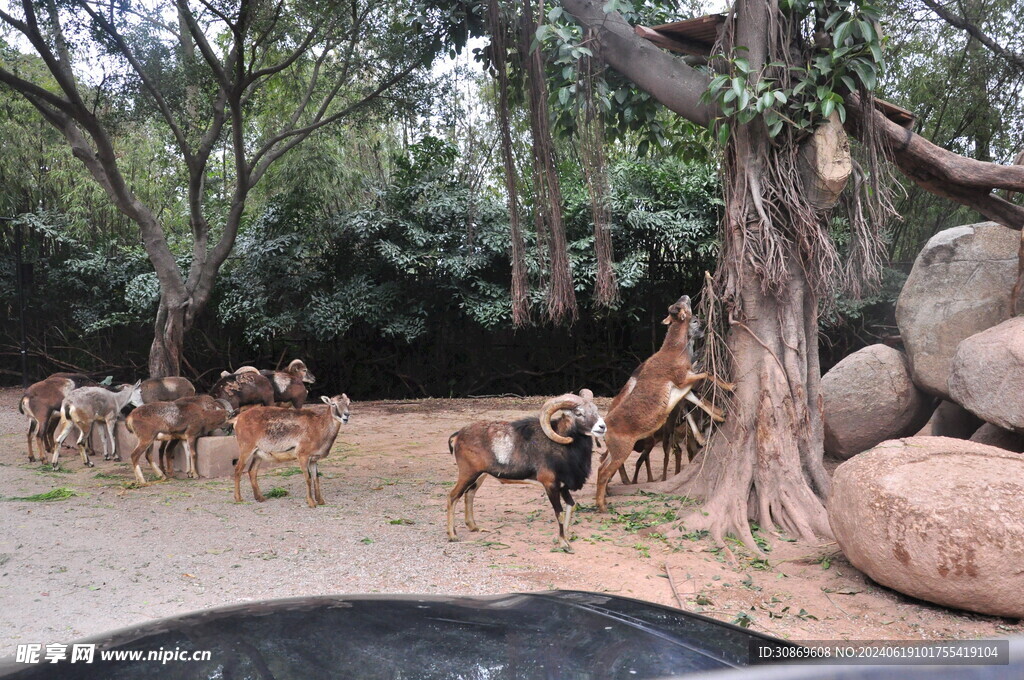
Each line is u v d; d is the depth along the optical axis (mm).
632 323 20891
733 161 7918
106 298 23297
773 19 7363
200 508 8430
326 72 18234
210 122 16750
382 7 15484
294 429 8445
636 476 9398
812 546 6871
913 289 10102
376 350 22172
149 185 23547
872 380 10195
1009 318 8711
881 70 7219
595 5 8617
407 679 1467
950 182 8258
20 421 16484
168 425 9891
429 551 6684
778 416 7551
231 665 1509
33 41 13289
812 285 7672
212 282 16297
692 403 8680
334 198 21469
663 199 19656
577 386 21688
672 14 10734
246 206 24594
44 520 7746
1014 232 9258
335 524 7730
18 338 24094
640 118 9844
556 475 6785
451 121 17578
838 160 7281
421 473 10680
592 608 2074
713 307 7895
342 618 1828
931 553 5039
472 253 20156
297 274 20703
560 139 10195
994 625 5027
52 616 4941
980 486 5090
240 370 12125
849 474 5750
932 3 15703
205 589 5555
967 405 7371
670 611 2156
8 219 21984
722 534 7113
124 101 15617
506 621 1867
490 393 22062
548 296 9602
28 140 22328
